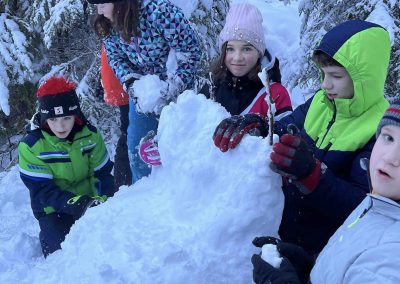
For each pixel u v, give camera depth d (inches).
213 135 64.4
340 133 63.0
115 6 104.8
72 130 114.2
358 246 41.2
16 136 223.1
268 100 57.6
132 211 74.9
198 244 63.4
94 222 78.4
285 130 72.1
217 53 182.1
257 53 92.1
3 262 123.0
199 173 65.9
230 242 61.8
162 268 63.0
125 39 109.7
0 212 161.8
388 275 37.4
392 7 147.4
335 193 56.3
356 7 158.2
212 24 183.8
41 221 114.8
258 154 60.4
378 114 61.4
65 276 73.7
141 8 106.6
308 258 54.0
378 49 59.9
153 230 68.6
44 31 188.5
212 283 60.9
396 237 38.9
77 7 185.9
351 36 59.4
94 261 70.0
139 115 113.8
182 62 109.7
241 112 93.4
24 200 168.9
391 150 40.6
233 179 62.5
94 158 118.7
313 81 180.4
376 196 41.5
